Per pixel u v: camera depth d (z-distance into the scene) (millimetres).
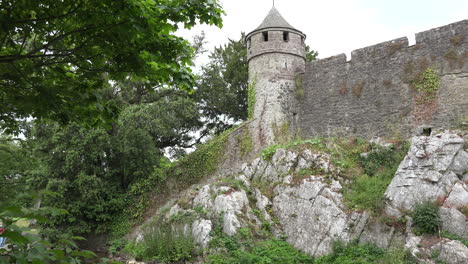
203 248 13508
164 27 5078
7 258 2367
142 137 20250
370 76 18062
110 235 18906
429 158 13117
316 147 16703
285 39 21500
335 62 19422
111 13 4441
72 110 5688
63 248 2832
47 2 4414
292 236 13938
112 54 5035
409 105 16547
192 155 20391
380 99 17500
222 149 19828
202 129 30531
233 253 12758
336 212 13188
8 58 4520
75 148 18328
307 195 14406
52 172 18422
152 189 20094
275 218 14992
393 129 16734
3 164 5293
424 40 16672
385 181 13977
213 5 5000
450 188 12164
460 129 14391
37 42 5242
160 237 14055
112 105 6203
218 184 16734
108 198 19578
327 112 19094
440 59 16062
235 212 14617
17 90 5074
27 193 2543
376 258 11133
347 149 16766
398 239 11594
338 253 11914
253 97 20766
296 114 20234
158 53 5223
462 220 11102
